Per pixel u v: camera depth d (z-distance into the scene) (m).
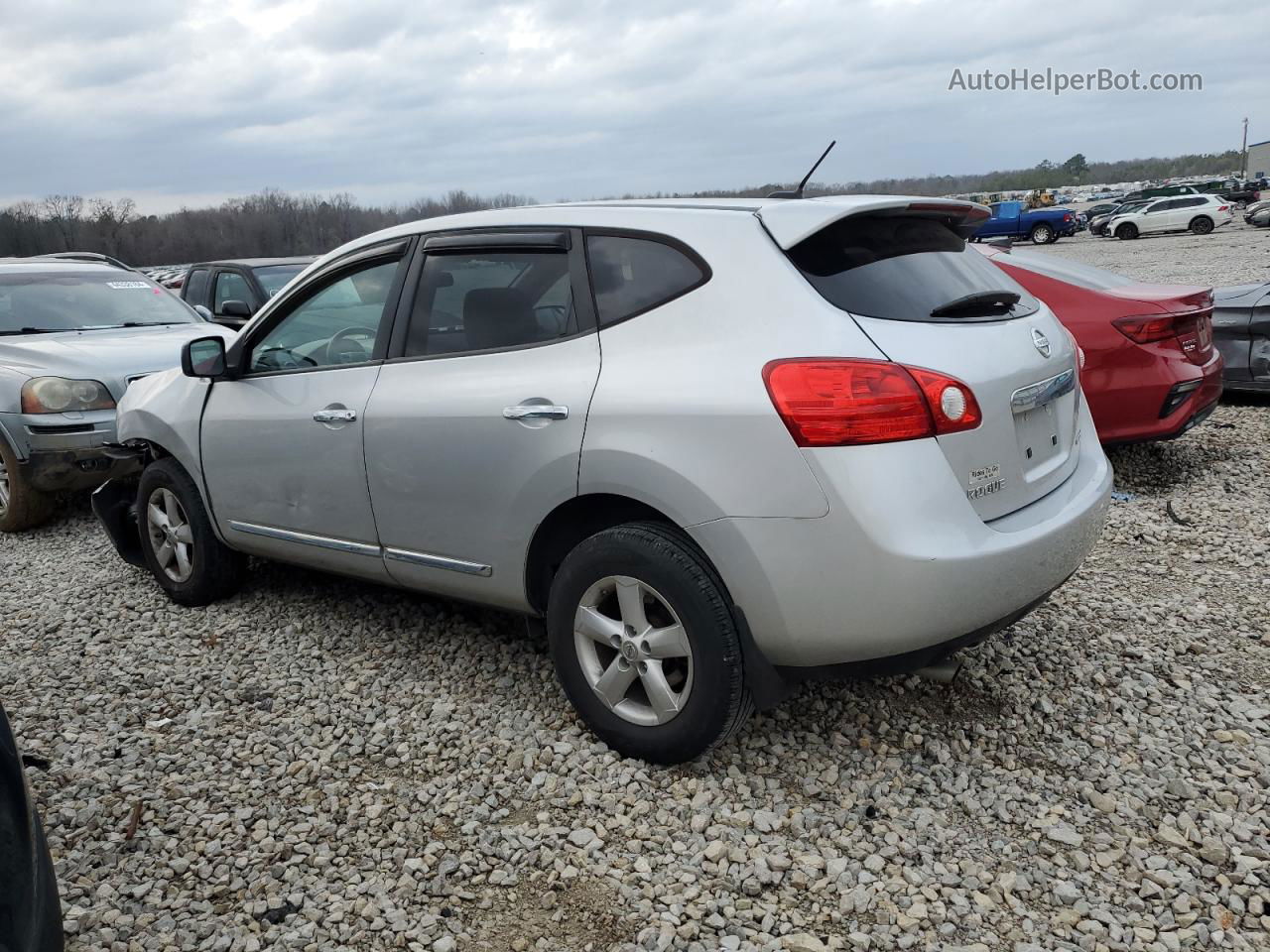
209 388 4.43
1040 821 2.81
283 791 3.13
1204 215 38.00
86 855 2.83
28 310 7.44
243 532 4.36
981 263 3.45
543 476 3.12
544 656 3.97
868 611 2.66
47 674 4.07
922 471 2.66
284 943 2.46
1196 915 2.43
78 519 6.86
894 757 3.14
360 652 4.14
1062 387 3.27
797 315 2.77
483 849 2.78
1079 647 3.86
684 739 2.96
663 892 2.58
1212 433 7.36
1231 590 4.41
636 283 3.08
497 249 3.44
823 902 2.53
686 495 2.79
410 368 3.59
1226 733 3.20
